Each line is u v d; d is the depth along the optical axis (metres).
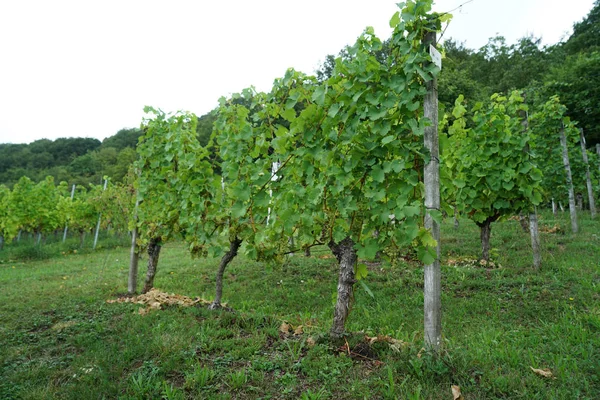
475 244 8.52
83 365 3.18
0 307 5.47
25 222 15.71
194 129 6.09
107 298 5.85
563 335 3.69
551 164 10.41
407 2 3.09
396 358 3.05
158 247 6.17
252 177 4.16
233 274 7.25
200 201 5.30
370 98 3.24
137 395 2.60
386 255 3.58
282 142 3.79
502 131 6.41
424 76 2.99
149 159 6.25
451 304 4.90
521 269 6.24
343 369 2.93
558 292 4.95
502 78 26.27
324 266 7.27
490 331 3.88
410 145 3.18
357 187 3.46
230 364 3.09
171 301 5.08
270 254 4.39
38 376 3.07
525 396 2.56
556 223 10.44
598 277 5.38
